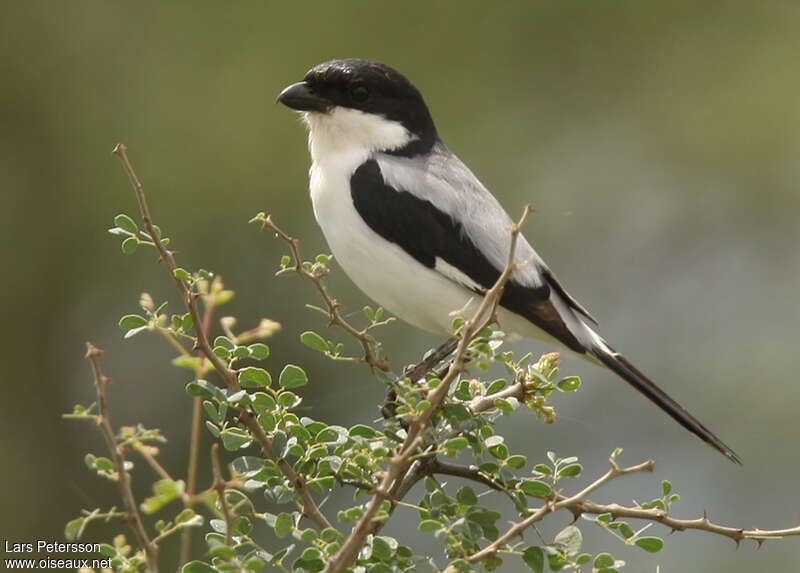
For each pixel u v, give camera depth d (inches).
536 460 464.8
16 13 520.7
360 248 295.6
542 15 540.1
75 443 489.7
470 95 532.1
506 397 207.0
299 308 470.6
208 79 515.8
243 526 184.2
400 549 185.5
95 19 525.7
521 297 294.5
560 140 536.7
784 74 538.3
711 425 483.5
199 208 491.2
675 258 529.3
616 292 522.3
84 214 498.6
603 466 470.0
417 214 292.0
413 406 183.9
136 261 490.9
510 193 523.8
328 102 302.4
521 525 183.6
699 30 548.7
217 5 527.2
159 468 159.9
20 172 506.6
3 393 487.2
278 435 191.3
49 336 495.8
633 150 537.3
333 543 175.9
